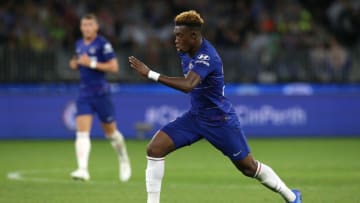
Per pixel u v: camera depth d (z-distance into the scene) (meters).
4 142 51.56
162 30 60.84
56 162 38.34
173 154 44.16
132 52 55.22
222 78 19.42
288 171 34.31
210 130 19.56
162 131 19.77
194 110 19.69
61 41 58.41
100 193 25.88
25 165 36.78
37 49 54.00
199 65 18.72
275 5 63.59
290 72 57.44
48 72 54.19
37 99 54.16
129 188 27.41
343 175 32.62
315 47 60.62
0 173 32.94
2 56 53.56
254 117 57.12
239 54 56.84
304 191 26.72
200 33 19.05
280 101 57.53
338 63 57.94
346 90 58.31
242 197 24.94
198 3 62.06
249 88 57.00
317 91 58.03
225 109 19.53
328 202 23.80
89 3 60.38
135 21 60.62
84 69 30.11
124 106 55.34
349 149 47.12
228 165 37.25
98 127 54.94
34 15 58.56
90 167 36.03
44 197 24.70
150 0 62.00
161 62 55.09
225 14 62.06
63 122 54.56
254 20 62.28
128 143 51.47
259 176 20.05
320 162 38.81
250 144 50.94
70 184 28.64
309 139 55.56
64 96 54.47
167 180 30.42
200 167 36.19
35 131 54.19
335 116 58.44
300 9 63.69
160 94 55.94
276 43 60.88
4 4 58.19
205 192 26.33
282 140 54.56
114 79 55.19
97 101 30.06
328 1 66.31
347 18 64.00
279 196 25.22
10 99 53.78
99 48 30.08
